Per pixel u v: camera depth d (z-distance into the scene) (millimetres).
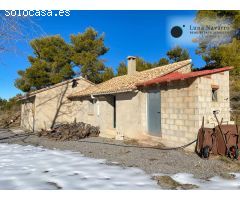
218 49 21578
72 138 14688
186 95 10430
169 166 7930
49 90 19859
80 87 21375
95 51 31312
